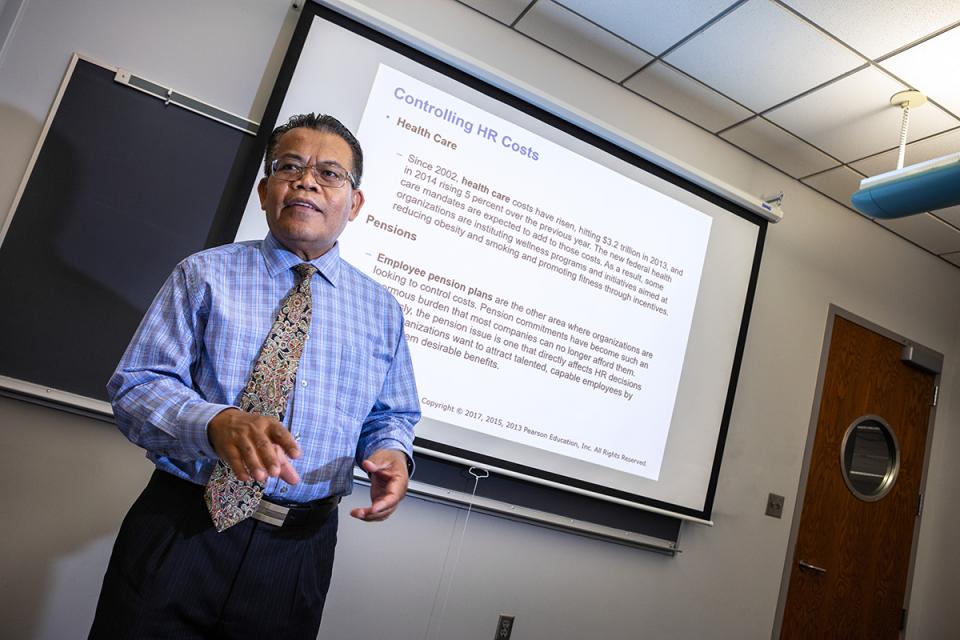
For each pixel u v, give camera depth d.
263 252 1.03
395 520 1.79
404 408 1.19
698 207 2.23
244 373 0.93
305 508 0.95
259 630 0.91
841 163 2.40
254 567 0.90
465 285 1.85
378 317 1.13
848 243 2.72
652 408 2.10
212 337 0.93
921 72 1.82
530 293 1.94
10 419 1.45
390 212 1.77
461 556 1.86
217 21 1.69
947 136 2.12
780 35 1.80
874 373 2.75
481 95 1.91
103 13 1.59
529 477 1.87
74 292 1.50
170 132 1.61
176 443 0.80
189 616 0.86
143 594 0.84
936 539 2.81
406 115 1.81
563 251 1.99
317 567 0.98
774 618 2.39
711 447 2.19
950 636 2.64
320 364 0.99
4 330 1.44
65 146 1.52
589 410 2.00
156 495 0.90
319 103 1.71
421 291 1.80
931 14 1.60
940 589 2.72
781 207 2.55
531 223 1.95
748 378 2.41
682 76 2.09
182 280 0.94
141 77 1.60
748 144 2.41
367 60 1.77
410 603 1.79
